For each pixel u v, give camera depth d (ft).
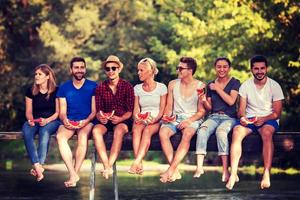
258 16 81.51
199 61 94.07
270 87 37.91
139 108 38.81
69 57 121.08
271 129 37.24
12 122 117.60
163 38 123.95
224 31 89.81
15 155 118.73
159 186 66.28
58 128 38.40
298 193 59.77
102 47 128.36
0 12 116.88
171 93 38.75
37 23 121.39
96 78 125.29
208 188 64.34
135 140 37.52
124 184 68.59
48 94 39.01
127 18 131.64
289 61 78.79
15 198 56.08
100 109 38.34
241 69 89.66
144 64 38.45
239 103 38.29
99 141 37.58
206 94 38.81
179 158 37.17
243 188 64.18
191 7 112.06
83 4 128.47
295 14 78.89
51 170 92.84
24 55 118.83
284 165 90.43
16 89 116.37
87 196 57.41
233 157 37.09
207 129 37.68
